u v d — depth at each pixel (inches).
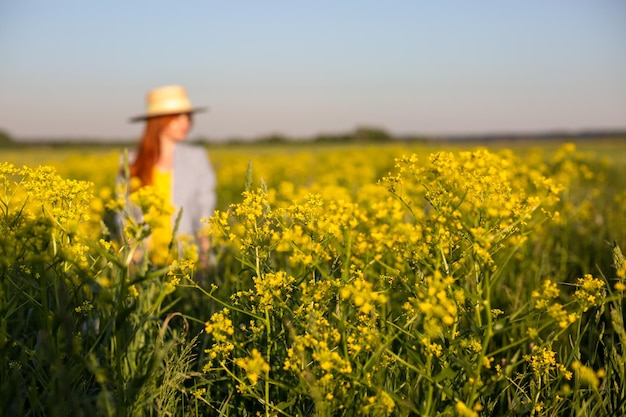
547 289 82.6
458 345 86.5
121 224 108.5
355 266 95.0
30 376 95.6
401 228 88.6
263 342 101.8
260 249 100.3
